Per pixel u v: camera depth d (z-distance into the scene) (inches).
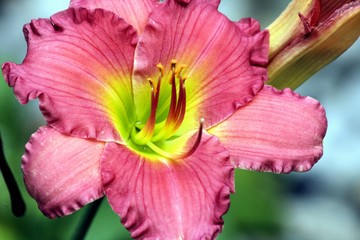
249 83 14.5
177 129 14.1
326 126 14.4
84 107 13.4
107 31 13.9
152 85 13.8
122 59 14.1
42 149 12.9
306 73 15.3
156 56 14.3
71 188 12.8
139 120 14.6
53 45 13.4
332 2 15.0
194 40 14.4
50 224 19.1
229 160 13.6
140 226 12.7
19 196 14.9
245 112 14.3
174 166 13.6
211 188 13.3
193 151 13.5
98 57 13.8
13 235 19.0
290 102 14.4
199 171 13.5
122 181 13.0
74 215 19.3
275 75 15.3
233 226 20.5
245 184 21.2
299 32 15.1
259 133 14.1
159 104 14.7
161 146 14.4
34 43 13.3
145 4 14.5
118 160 13.3
